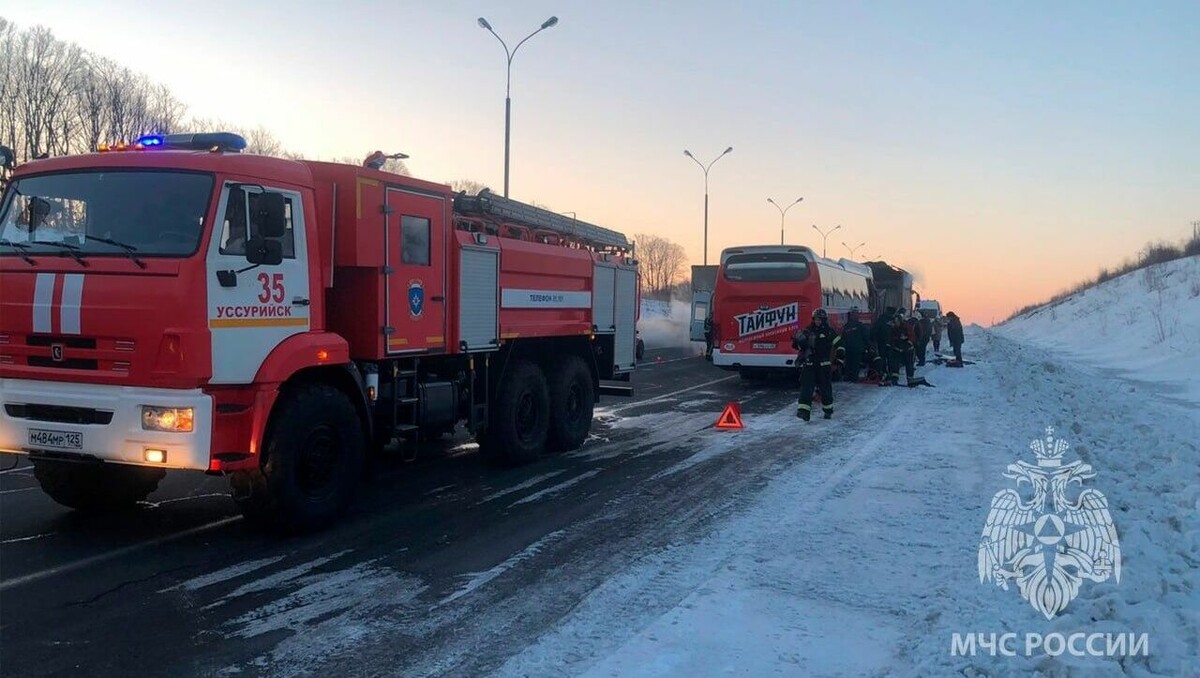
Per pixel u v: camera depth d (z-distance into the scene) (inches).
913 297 1589.6
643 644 182.5
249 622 195.6
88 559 238.4
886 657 176.9
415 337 325.7
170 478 344.5
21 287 243.3
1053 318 2869.1
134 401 231.0
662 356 1273.4
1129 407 578.9
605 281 483.5
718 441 472.7
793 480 362.0
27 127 1480.1
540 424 410.0
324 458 275.0
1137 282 2402.8
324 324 287.3
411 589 220.5
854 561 244.4
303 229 270.5
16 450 246.2
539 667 171.8
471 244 357.7
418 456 418.9
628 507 313.4
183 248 236.4
